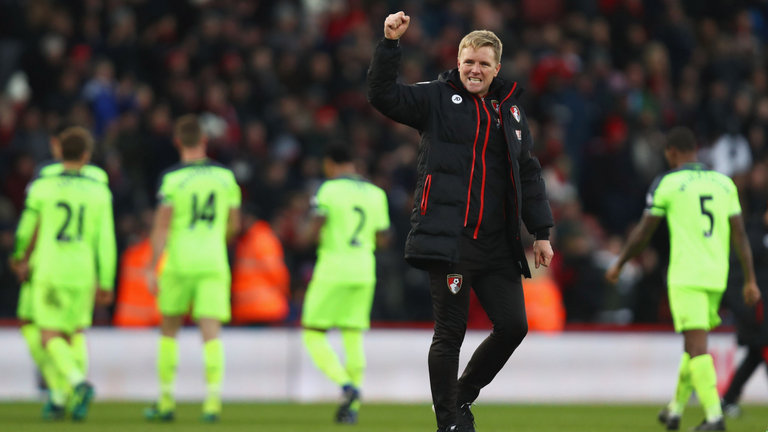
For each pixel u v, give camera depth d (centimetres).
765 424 3100
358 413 3534
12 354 3959
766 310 3159
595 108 6047
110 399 3975
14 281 4519
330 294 3152
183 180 2958
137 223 4659
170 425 2889
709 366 2653
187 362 4038
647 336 4275
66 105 5238
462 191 1961
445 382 1970
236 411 3491
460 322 1984
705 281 2648
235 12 6206
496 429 2952
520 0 6744
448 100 1981
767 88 6631
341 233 3173
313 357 3150
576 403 4125
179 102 5409
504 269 2016
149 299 4338
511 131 1991
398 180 5256
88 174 3050
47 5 5794
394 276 4700
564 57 6241
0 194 4928
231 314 4175
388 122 5709
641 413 3616
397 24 1903
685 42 6731
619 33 6662
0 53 5838
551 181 5412
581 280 4753
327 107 5759
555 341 4228
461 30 6291
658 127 6241
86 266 3014
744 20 6900
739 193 5350
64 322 2992
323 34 6219
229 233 3072
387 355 4144
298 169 5444
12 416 3170
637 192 5709
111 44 5672
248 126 5406
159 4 6081
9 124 5166
